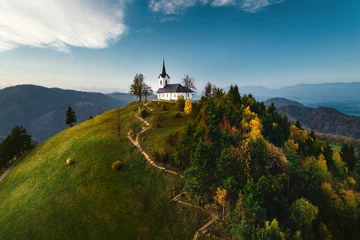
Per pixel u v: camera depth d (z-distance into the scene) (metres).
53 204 46.12
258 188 37.94
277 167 47.69
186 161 51.91
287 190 44.78
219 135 52.62
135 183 49.38
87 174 53.69
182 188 46.88
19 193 54.06
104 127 81.25
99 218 41.97
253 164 46.53
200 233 38.00
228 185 40.03
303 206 38.75
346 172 70.50
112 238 38.50
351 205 47.06
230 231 35.38
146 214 42.34
